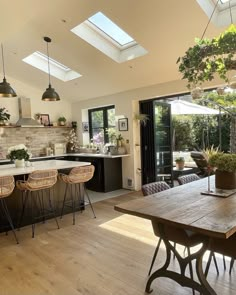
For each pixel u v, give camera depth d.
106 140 6.93
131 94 5.74
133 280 2.25
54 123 7.20
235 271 2.35
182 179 3.04
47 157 6.67
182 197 2.13
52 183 3.62
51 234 3.39
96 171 5.90
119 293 2.07
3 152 6.32
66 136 7.61
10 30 3.49
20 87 6.68
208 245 1.82
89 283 2.22
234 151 5.24
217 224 1.50
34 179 3.39
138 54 4.34
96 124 7.28
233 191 2.23
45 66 5.83
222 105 4.62
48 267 2.53
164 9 3.16
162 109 5.94
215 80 4.18
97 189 5.89
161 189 2.71
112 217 3.97
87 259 2.66
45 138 7.18
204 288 1.82
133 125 5.77
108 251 2.83
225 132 6.09
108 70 5.03
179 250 2.79
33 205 3.88
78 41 4.23
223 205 1.87
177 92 4.91
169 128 6.09
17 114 6.68
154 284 2.19
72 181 3.84
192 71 2.06
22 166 3.98
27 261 2.67
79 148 7.34
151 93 5.32
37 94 7.02
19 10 3.01
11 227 3.43
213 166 2.34
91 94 6.59
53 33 4.16
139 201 2.05
